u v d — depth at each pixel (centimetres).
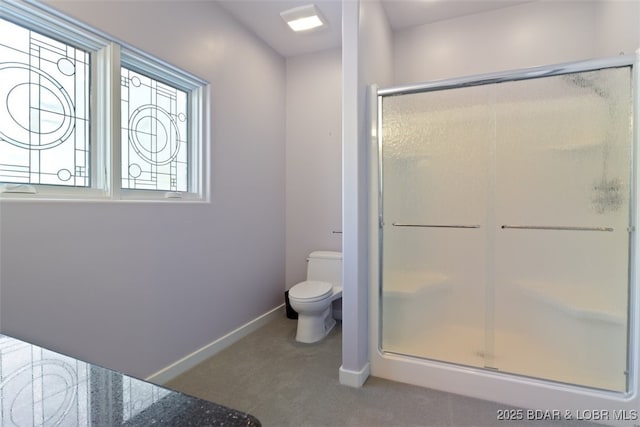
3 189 135
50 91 153
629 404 159
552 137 183
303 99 332
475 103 198
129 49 181
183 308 214
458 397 185
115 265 172
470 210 202
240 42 270
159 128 211
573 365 181
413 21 281
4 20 139
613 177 171
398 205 215
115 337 171
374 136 211
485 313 199
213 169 241
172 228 206
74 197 159
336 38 298
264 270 304
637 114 161
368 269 211
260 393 187
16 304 134
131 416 55
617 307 171
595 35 237
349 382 196
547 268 187
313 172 329
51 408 58
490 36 268
